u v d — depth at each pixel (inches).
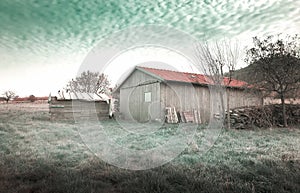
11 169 92.4
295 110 331.6
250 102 376.2
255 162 105.2
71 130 221.9
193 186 74.0
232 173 89.1
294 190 70.4
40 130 225.3
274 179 80.6
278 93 320.8
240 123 275.1
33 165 100.6
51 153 126.0
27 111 463.5
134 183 78.3
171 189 72.2
